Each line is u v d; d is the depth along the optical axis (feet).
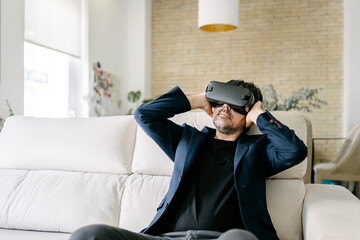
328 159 17.12
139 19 18.11
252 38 17.98
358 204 4.66
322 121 17.28
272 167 5.04
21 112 10.36
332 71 17.24
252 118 5.02
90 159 6.18
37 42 11.36
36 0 11.30
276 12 17.75
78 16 13.78
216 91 5.15
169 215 4.86
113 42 16.55
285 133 4.73
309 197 5.22
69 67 13.64
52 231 5.80
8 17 9.84
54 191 5.96
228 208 4.69
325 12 17.30
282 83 17.67
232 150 5.13
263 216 4.77
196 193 4.83
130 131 6.30
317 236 3.77
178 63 18.80
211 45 18.40
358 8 15.99
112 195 5.81
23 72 10.44
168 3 18.89
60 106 13.34
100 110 15.20
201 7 12.58
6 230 5.88
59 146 6.36
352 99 16.05
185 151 5.10
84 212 5.69
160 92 19.03
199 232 4.49
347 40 16.34
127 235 3.89
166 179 5.79
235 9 12.50
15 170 6.50
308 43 17.46
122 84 17.57
